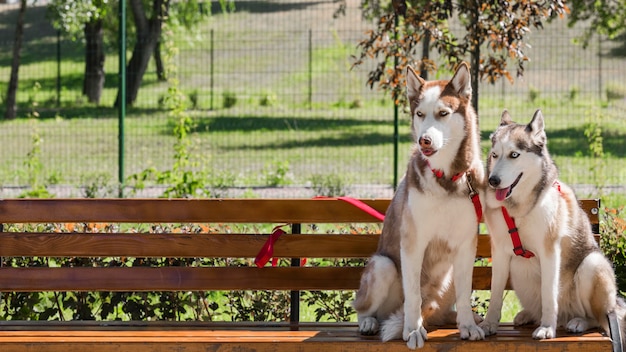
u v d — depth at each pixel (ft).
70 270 18.58
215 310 23.39
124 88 40.78
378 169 59.21
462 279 16.89
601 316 17.57
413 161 16.96
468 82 16.74
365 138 72.74
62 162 63.62
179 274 18.74
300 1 117.80
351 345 16.35
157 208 18.80
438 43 30.78
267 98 94.12
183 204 18.83
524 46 30.63
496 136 17.02
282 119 83.25
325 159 64.54
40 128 79.82
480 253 19.35
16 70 87.25
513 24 29.25
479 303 23.07
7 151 69.46
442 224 16.69
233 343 16.29
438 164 16.47
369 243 19.03
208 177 51.96
